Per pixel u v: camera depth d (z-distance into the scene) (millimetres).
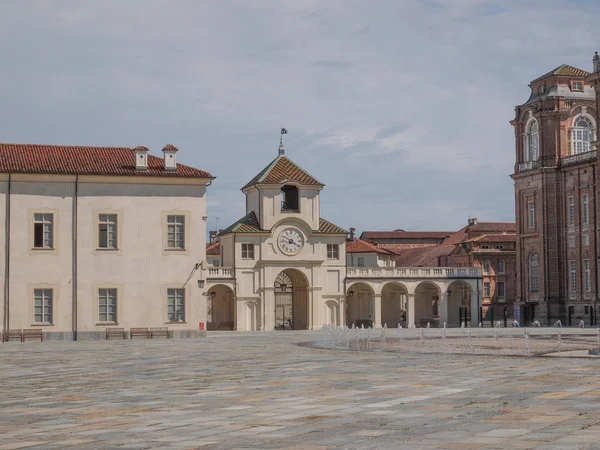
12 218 68625
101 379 31438
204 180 71938
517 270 116500
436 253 148000
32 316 68750
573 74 112062
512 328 95562
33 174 68875
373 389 25719
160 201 71125
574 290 108375
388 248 161875
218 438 17406
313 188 99312
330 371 32750
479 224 146375
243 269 97438
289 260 98375
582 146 111688
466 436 16844
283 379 29734
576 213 107625
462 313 114188
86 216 69938
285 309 103562
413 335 71188
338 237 100125
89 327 69500
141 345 57562
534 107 112625
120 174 70250
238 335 77875
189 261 71500
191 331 71188
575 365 33406
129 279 70375
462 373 30562
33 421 20562
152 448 16469
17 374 34375
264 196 98250
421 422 18812
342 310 99938
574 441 15969
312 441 16797
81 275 69625
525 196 115188
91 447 16719
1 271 68250
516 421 18562
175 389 27172
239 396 24688
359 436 17203
